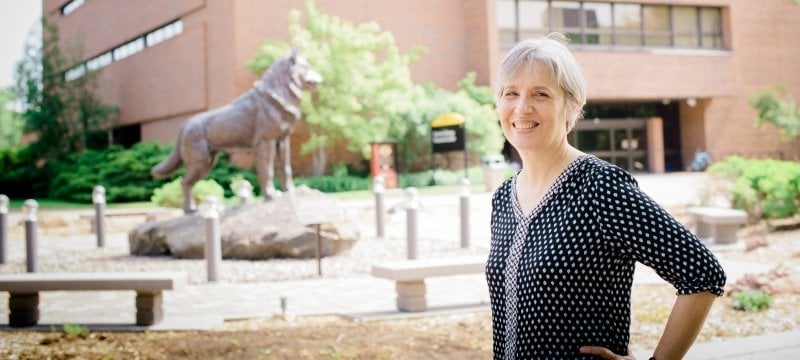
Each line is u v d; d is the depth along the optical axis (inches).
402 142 1218.6
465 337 214.8
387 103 1130.0
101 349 207.2
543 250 75.3
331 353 192.4
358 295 305.7
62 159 1443.2
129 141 1643.7
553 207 76.7
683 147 1583.4
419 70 1312.7
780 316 229.8
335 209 369.1
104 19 1610.5
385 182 1136.8
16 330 239.8
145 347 207.5
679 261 68.3
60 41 1818.4
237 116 480.4
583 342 73.1
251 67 1131.9
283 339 212.2
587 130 1519.4
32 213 410.0
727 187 531.5
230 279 356.5
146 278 237.1
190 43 1290.6
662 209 70.6
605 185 72.7
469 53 1347.2
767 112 1409.9
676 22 1467.8
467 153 1237.1
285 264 399.2
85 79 1486.2
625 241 71.2
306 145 1118.4
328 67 1093.8
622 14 1429.6
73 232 673.6
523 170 84.9
